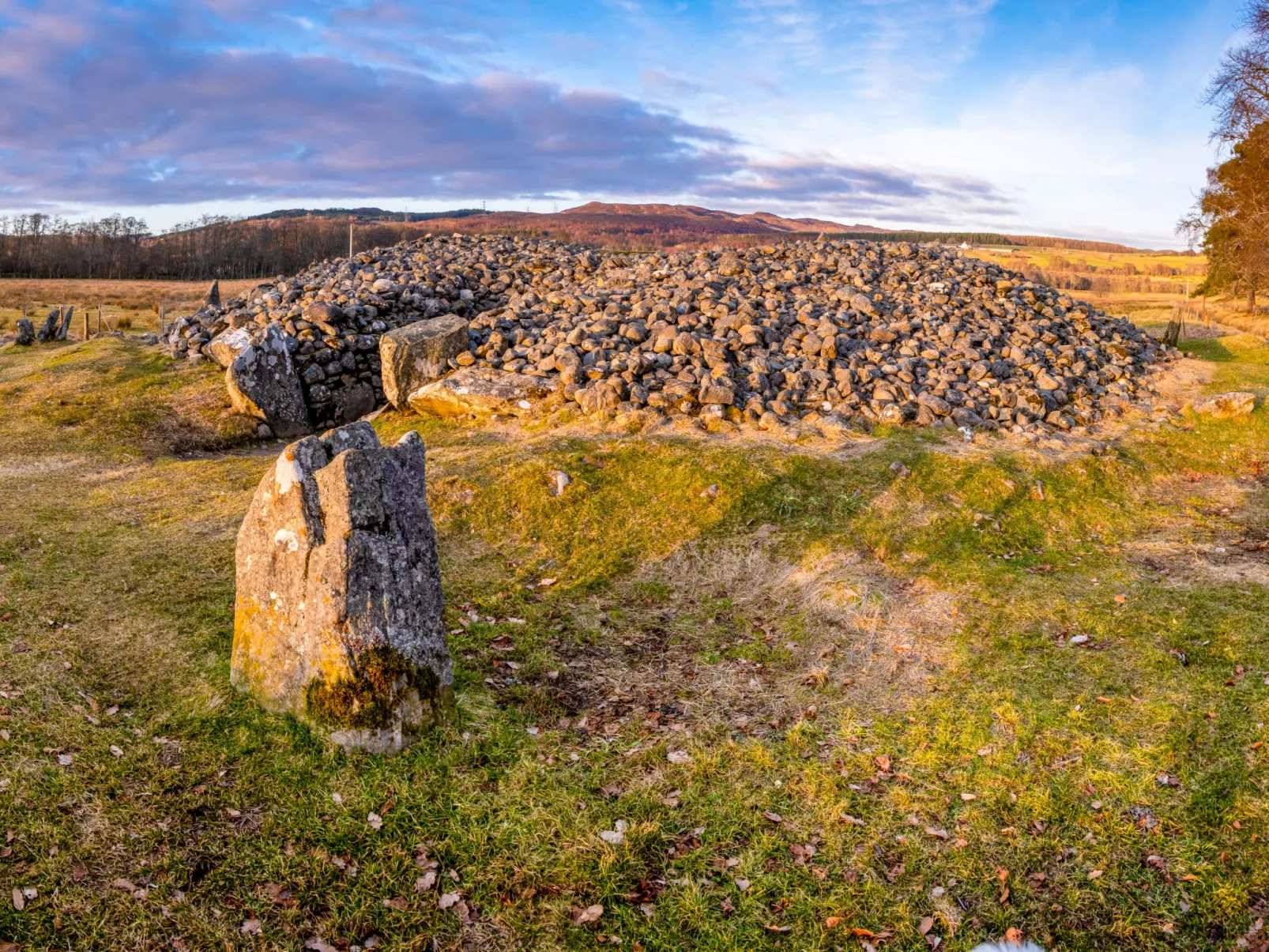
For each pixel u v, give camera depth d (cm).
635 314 1326
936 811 459
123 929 353
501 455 986
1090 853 420
